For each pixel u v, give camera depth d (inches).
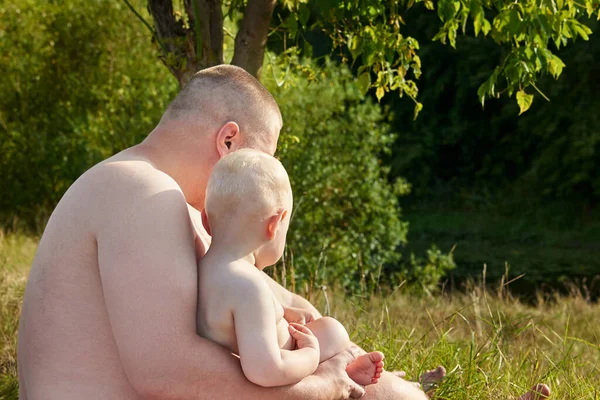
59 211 89.1
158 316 81.4
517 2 160.7
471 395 133.8
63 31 471.2
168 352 81.1
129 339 81.5
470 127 944.9
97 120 443.8
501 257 658.8
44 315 86.9
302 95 381.7
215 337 86.2
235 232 89.2
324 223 382.3
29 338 88.3
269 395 85.7
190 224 88.2
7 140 476.4
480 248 710.5
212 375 82.5
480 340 175.0
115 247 83.5
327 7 173.2
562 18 158.1
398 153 945.5
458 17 179.8
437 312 290.8
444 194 930.1
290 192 93.1
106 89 464.1
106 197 86.0
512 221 828.0
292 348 94.3
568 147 848.9
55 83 479.2
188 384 81.8
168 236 84.4
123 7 462.9
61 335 86.0
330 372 94.6
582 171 826.2
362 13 179.9
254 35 166.6
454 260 639.8
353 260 378.3
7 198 474.0
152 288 82.0
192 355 81.8
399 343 161.0
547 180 850.1
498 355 154.6
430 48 940.0
